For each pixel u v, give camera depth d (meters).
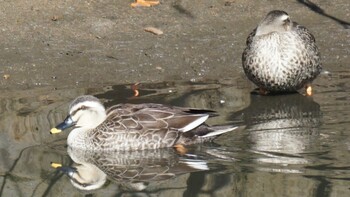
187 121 13.30
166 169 12.29
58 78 16.19
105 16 18.70
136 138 13.18
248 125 13.80
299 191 11.21
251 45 15.34
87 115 13.30
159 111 13.39
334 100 14.98
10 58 16.84
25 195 11.43
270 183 11.52
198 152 12.87
